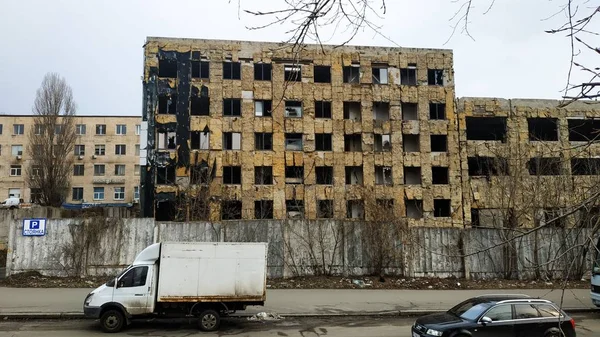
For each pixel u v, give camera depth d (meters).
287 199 40.41
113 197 68.62
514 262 22.97
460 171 42.97
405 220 23.84
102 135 69.81
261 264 13.84
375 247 22.64
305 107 42.00
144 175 39.50
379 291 19.88
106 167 69.06
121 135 70.12
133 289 13.16
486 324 11.11
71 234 21.05
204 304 13.55
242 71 41.84
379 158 42.22
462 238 23.02
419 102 43.75
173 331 13.21
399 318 15.59
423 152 42.91
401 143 42.78
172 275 13.29
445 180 43.47
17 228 20.73
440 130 43.50
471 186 42.72
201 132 40.78
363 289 20.33
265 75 42.59
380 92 43.38
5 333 12.49
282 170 40.78
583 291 20.23
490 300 11.85
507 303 11.53
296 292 19.36
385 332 13.33
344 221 22.91
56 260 20.78
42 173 53.06
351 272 22.52
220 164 40.12
